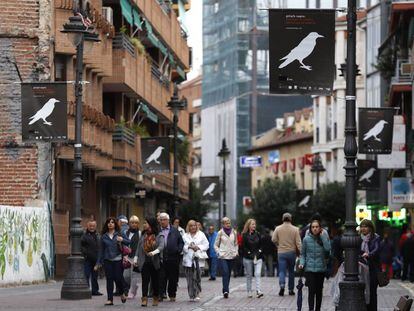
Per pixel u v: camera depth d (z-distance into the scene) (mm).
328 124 195625
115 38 88562
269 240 99875
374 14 157750
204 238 54500
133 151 94312
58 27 74188
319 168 160625
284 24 38938
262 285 74125
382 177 144500
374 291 38875
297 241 59656
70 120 73188
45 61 72188
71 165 80438
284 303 53156
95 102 83625
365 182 114875
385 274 38938
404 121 102125
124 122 92250
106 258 49031
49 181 72562
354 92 38656
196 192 149625
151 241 48750
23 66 72188
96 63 79812
